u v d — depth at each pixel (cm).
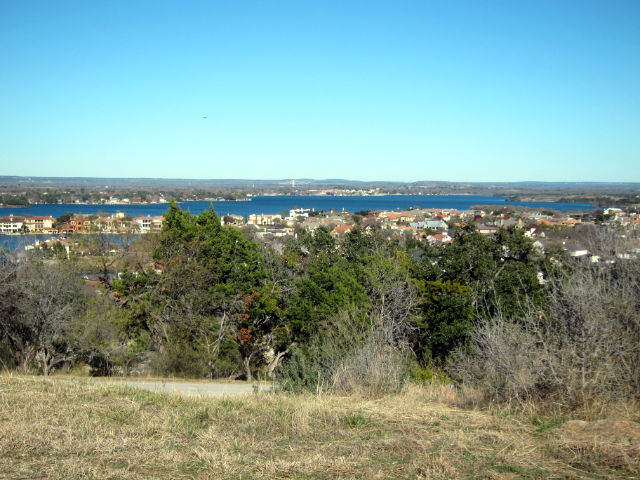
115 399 841
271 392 993
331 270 1961
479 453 534
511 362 740
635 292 788
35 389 920
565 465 497
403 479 481
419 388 909
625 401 662
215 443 603
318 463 521
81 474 505
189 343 2130
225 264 2259
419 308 1986
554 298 781
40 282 1792
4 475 499
